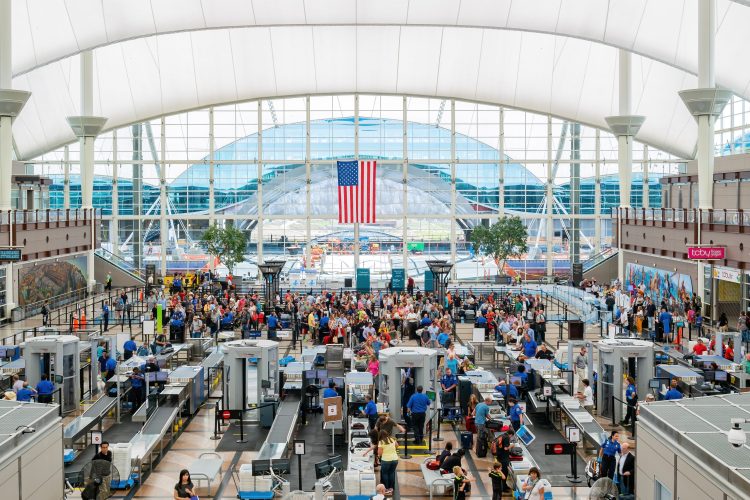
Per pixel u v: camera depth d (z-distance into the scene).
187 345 29.86
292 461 19.34
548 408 22.42
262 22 44.56
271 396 22.62
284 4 43.69
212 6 43.34
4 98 38.19
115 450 17.19
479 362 30.38
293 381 23.81
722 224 34.91
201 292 43.44
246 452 20.03
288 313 38.22
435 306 36.47
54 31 41.97
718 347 26.88
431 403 21.25
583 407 21.89
